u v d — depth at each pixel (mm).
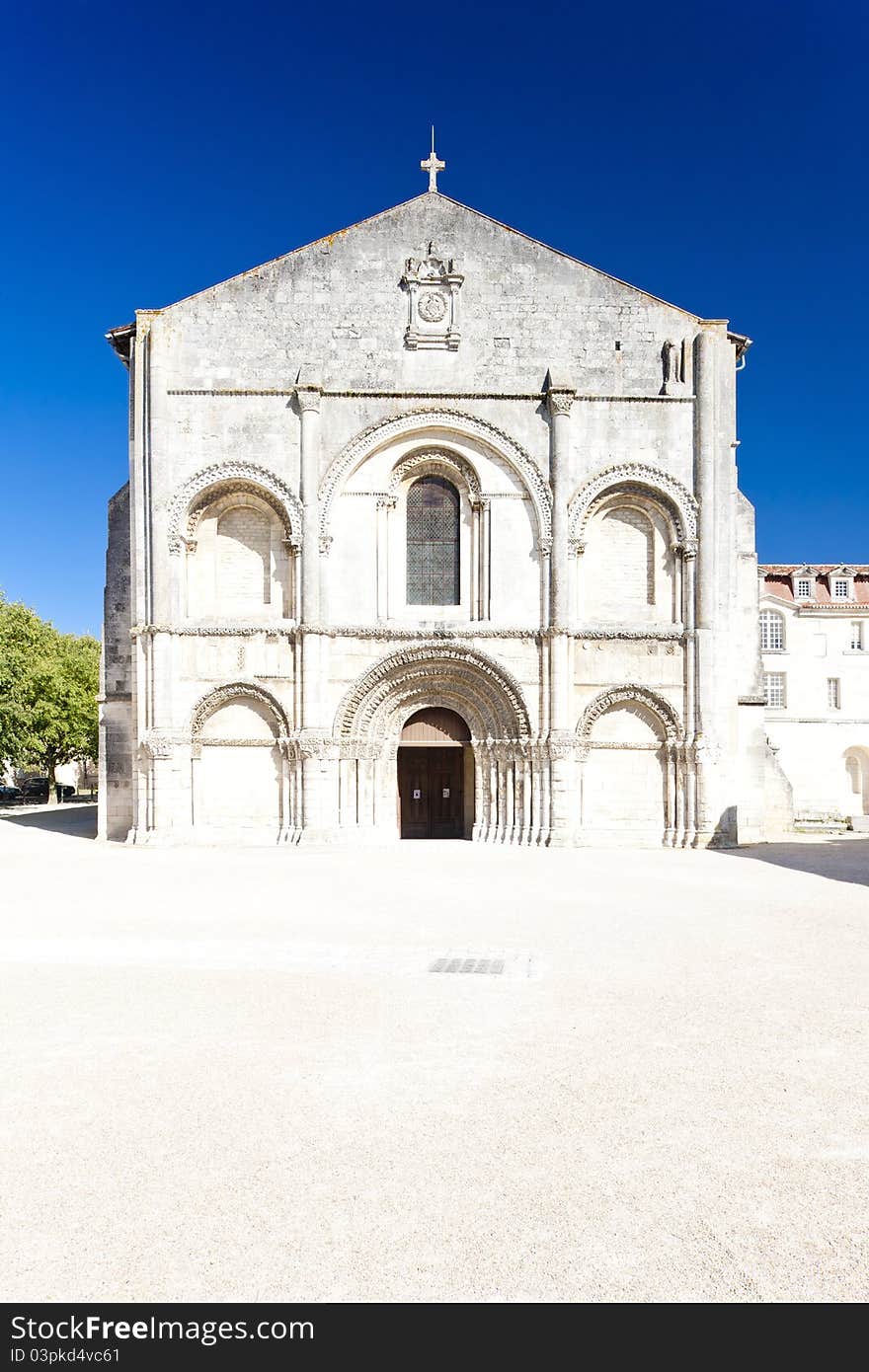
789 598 57906
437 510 32156
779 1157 7000
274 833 30781
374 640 31016
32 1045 9477
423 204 31938
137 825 30703
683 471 31641
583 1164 6852
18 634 60062
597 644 31375
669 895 19359
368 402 31250
